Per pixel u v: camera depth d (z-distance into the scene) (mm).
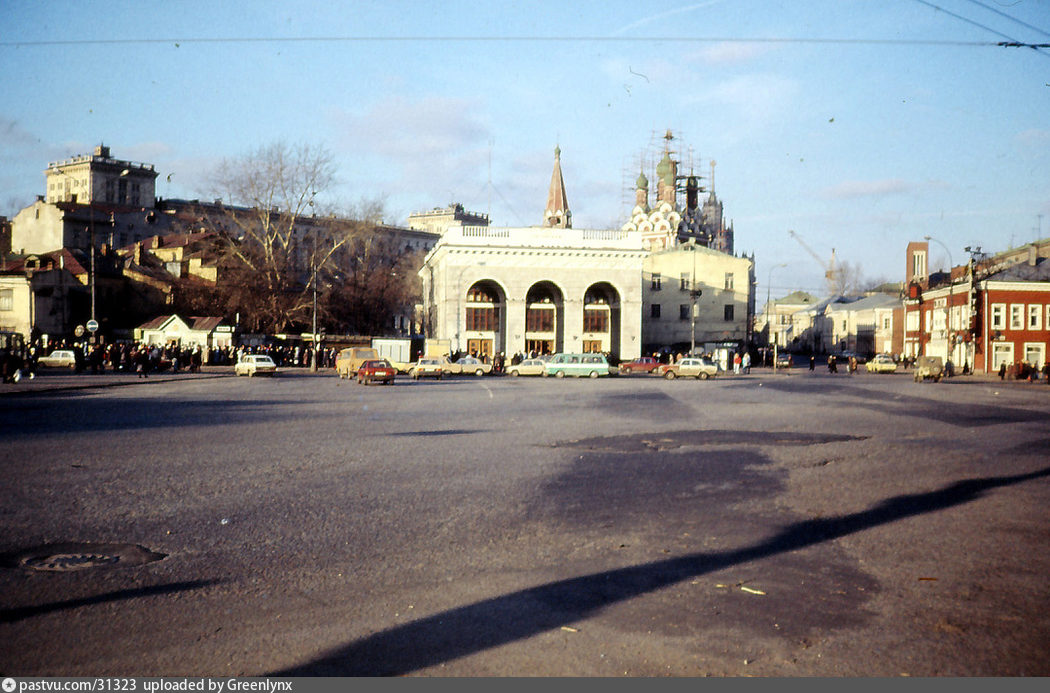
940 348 70750
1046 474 12219
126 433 16859
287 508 9281
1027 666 4898
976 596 6191
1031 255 69688
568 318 65125
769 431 18234
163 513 8961
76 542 7652
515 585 6359
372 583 6387
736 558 7242
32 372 40438
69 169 113750
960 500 10102
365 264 82000
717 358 66000
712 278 80875
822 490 10758
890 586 6426
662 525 8562
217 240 78688
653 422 20281
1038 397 32188
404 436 16781
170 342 61594
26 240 87625
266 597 6027
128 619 5547
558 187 82875
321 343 72750
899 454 14484
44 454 13531
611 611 5762
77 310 66688
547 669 4766
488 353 67688
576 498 10047
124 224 97500
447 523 8570
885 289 122812
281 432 17375
